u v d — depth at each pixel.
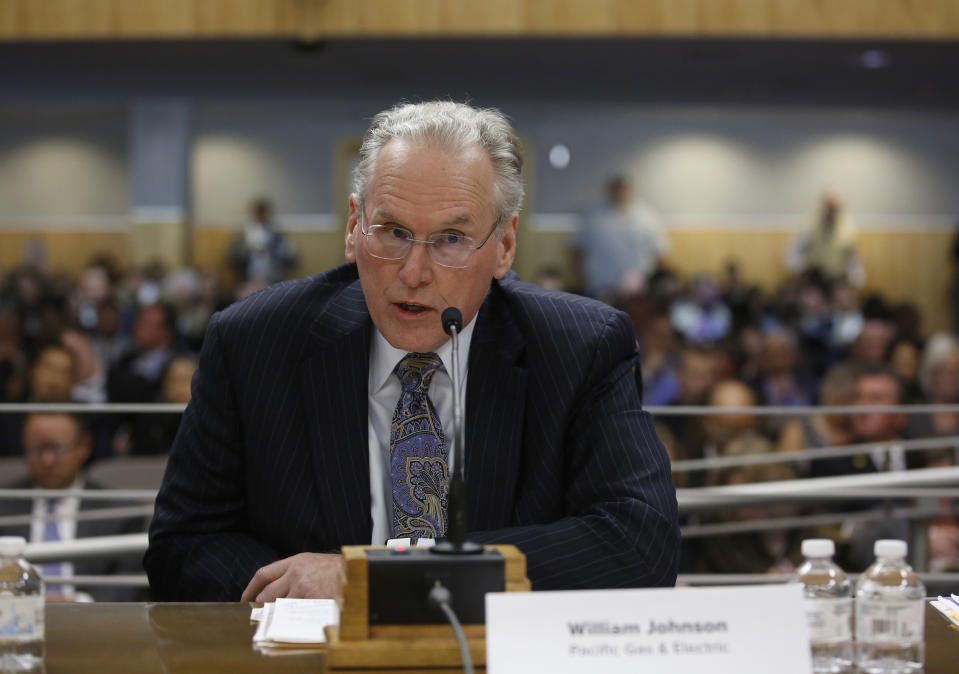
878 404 5.65
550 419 2.46
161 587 2.48
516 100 13.93
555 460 2.46
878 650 1.74
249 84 13.19
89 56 11.55
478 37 10.48
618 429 2.41
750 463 4.57
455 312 2.09
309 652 1.77
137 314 13.63
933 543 4.66
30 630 1.77
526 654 1.58
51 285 14.48
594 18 10.30
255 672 1.66
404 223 2.24
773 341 8.80
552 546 2.17
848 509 4.77
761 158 15.08
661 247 14.79
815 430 5.75
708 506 4.25
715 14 10.27
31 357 8.36
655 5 10.26
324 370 2.48
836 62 11.77
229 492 2.54
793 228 15.18
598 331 2.53
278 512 2.45
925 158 15.18
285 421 2.48
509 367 2.49
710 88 13.41
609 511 2.26
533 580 2.12
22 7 10.51
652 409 4.20
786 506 4.78
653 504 2.27
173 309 10.40
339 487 2.43
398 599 1.70
